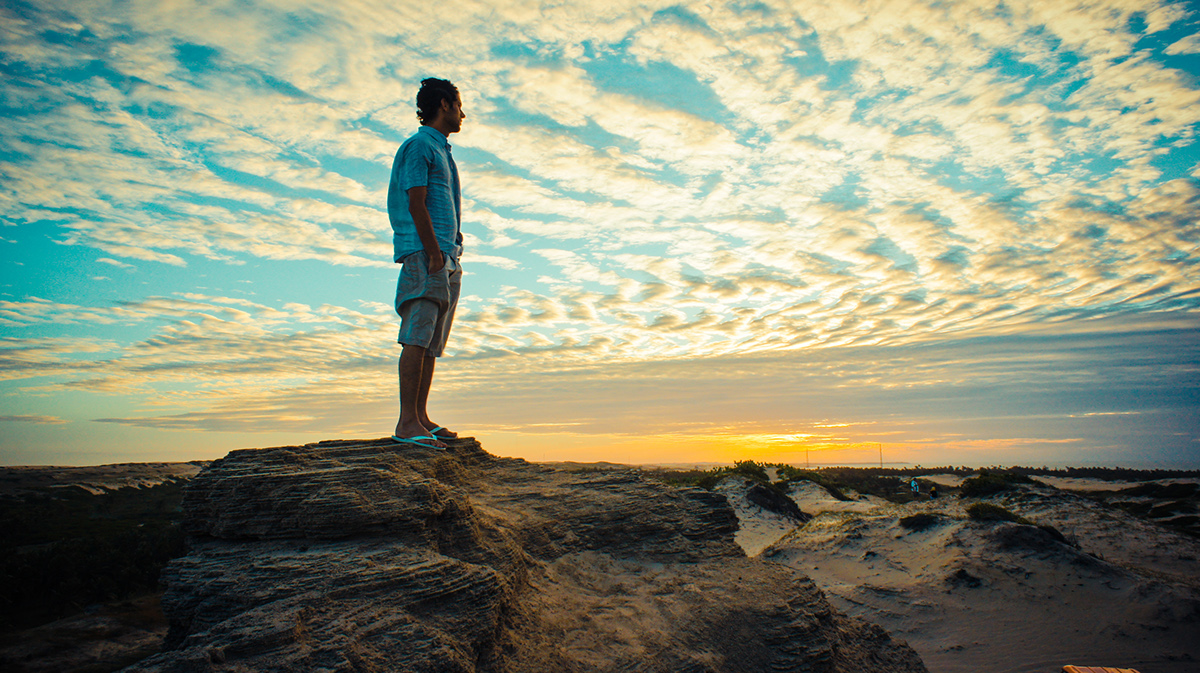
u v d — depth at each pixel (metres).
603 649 4.37
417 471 4.93
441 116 5.62
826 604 5.94
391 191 5.48
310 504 4.19
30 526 46.94
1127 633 13.28
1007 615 14.43
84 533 44.03
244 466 4.72
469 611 3.82
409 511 4.23
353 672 3.07
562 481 7.00
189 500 4.60
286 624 3.21
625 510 6.40
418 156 5.08
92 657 24.91
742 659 4.72
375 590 3.66
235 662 3.01
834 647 5.56
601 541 5.99
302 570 3.78
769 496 27.69
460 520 4.69
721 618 5.08
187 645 3.23
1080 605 14.59
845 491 34.00
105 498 65.56
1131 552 19.23
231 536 4.44
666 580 5.62
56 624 28.64
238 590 3.70
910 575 16.91
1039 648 12.95
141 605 31.45
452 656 3.38
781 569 6.38
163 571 4.16
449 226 5.38
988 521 18.39
